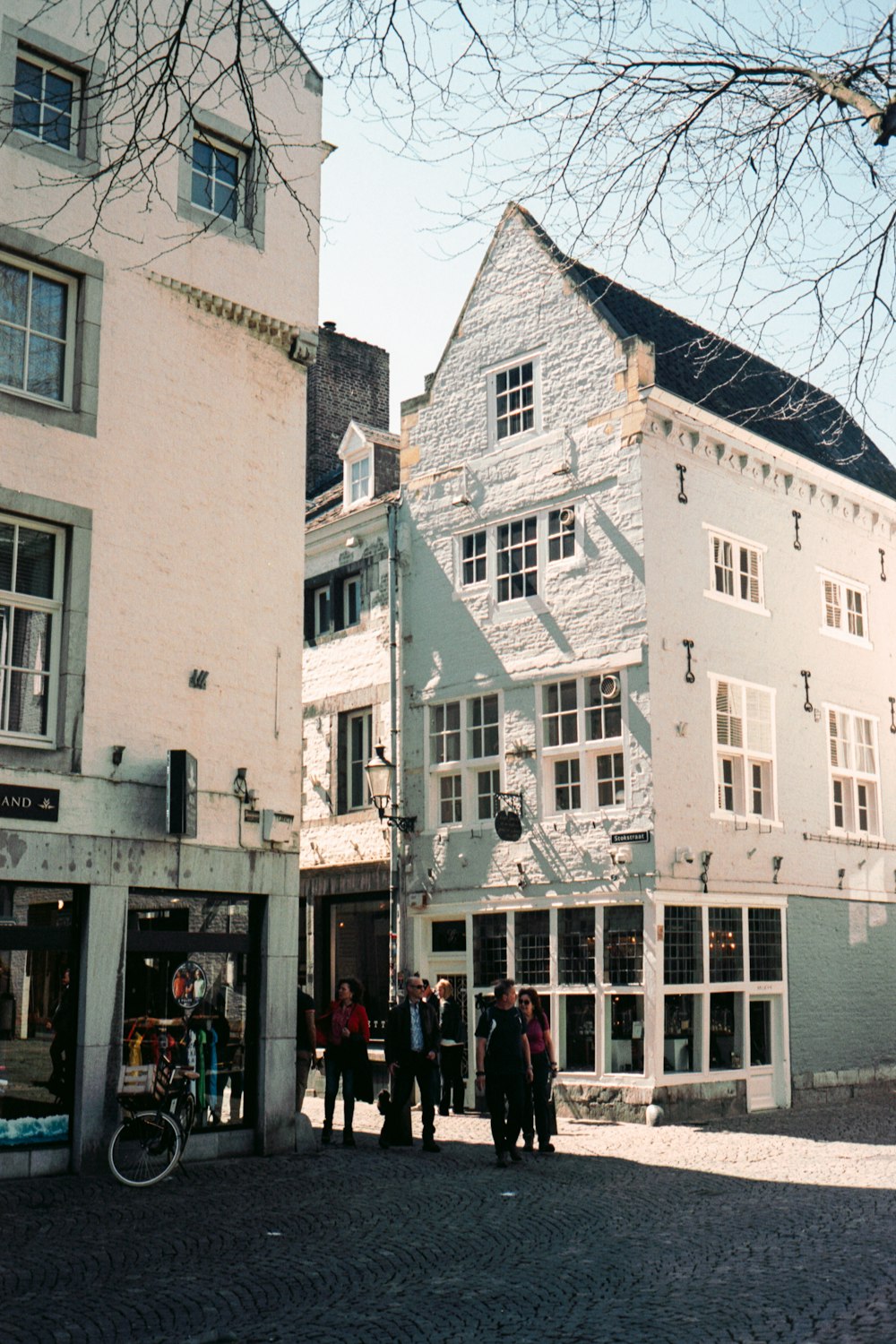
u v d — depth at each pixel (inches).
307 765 908.0
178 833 501.4
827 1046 797.9
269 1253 344.8
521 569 792.3
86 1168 470.9
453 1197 431.2
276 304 593.3
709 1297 292.0
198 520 547.8
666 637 729.0
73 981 482.3
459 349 854.5
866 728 891.4
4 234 491.5
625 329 774.5
